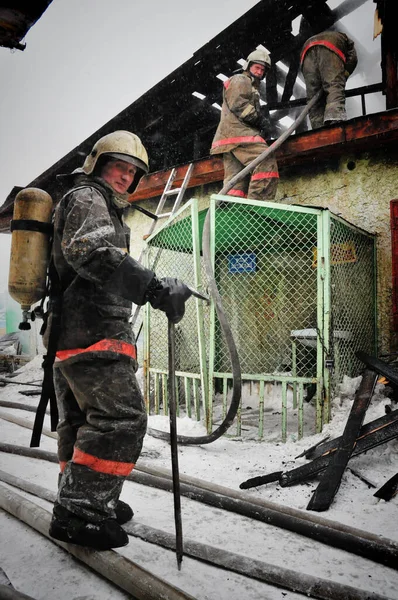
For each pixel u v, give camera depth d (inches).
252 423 181.5
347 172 213.2
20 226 81.4
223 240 209.6
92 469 73.2
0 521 90.3
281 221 183.9
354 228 184.4
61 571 71.7
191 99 351.9
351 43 213.9
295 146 208.1
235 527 89.3
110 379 75.2
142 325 199.2
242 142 200.8
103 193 79.4
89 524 73.4
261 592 66.2
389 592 66.5
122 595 65.2
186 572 71.1
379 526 87.9
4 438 166.7
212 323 167.9
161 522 91.0
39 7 68.7
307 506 97.1
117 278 69.8
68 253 70.8
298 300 197.8
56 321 78.3
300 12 304.8
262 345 208.8
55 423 86.4
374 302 201.8
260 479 110.1
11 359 411.5
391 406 136.1
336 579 70.1
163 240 209.3
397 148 200.1
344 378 163.5
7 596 57.1
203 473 122.6
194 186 270.1
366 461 121.5
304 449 138.6
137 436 75.9
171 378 76.5
